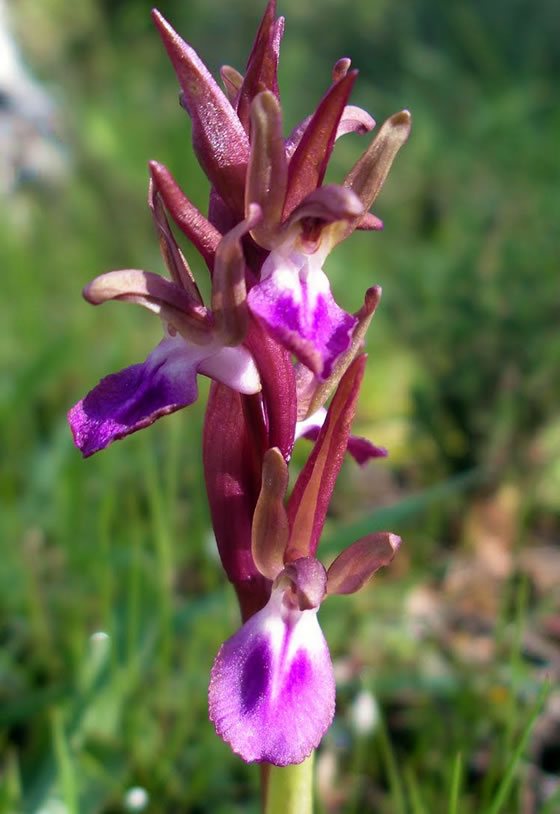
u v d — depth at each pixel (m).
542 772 0.15
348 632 0.17
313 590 0.08
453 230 0.28
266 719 0.08
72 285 0.33
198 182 0.36
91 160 0.38
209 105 0.09
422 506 0.16
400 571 0.20
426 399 0.23
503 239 0.24
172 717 0.15
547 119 0.29
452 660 0.16
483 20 0.48
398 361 0.28
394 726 0.16
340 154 0.36
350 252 0.32
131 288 0.09
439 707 0.16
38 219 0.37
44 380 0.21
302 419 0.10
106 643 0.15
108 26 0.65
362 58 0.65
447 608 0.19
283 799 0.10
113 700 0.14
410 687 0.15
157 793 0.14
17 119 0.38
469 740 0.14
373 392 0.28
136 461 0.21
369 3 0.65
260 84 0.09
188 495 0.21
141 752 0.14
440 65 0.36
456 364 0.23
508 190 0.25
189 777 0.14
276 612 0.09
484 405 0.23
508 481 0.23
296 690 0.09
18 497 0.22
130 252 0.35
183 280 0.09
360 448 0.11
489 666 0.16
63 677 0.16
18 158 0.38
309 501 0.09
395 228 0.33
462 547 0.21
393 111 0.40
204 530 0.19
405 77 0.50
